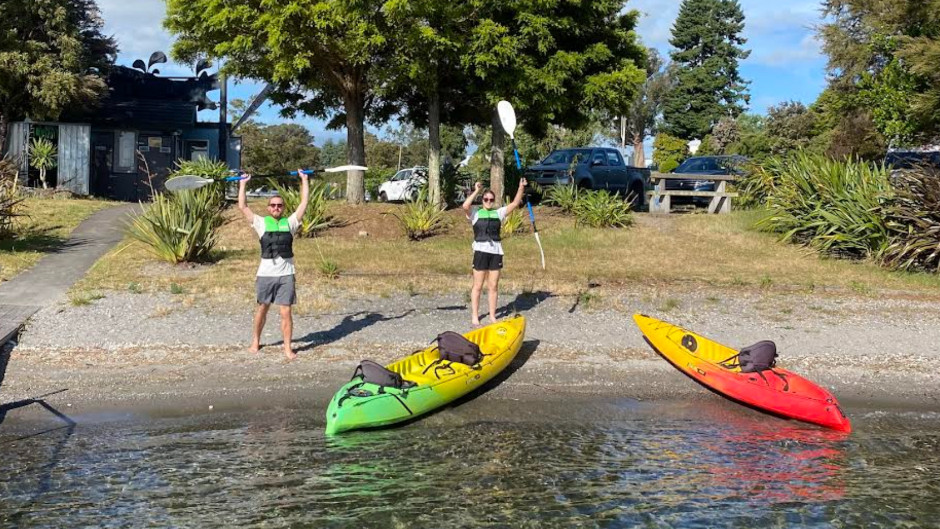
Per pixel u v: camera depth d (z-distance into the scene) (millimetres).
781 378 8656
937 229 14531
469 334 9641
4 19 22719
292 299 9398
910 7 23422
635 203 24938
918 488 6703
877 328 11258
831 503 6422
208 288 12484
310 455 7098
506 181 21594
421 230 17844
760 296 12977
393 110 22797
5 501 6129
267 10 17125
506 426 7926
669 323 11117
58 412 7969
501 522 5973
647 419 8203
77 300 11414
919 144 27828
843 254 16453
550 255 16188
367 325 10859
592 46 19266
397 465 6934
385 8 16344
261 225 9281
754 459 7234
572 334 10773
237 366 9211
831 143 34344
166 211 14242
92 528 5750
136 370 9031
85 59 25812
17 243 15453
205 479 6559
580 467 6973
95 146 25953
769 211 18812
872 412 8516
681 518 6109
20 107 24328
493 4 18094
